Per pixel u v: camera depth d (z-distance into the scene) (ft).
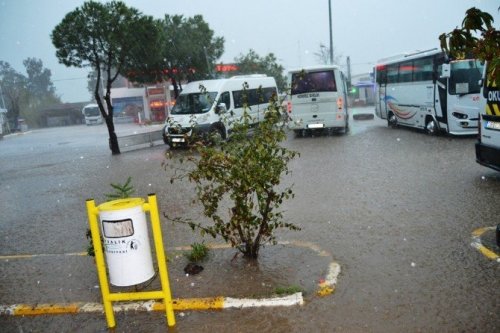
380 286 14.24
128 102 157.48
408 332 11.66
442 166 32.99
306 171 35.24
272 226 16.74
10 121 183.11
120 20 55.57
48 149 82.28
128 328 12.98
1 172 54.80
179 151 55.83
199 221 23.75
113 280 12.62
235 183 15.57
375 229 19.90
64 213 28.84
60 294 15.58
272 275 15.61
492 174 29.17
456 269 15.02
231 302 13.65
